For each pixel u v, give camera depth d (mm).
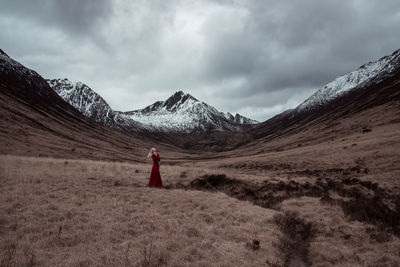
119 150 137500
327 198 17359
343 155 48188
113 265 7523
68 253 8031
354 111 151000
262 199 18141
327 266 8906
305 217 14023
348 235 11445
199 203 14484
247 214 13453
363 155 44281
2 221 10070
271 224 12445
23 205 12055
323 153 54688
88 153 89375
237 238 10531
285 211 15266
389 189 23312
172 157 177125
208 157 165750
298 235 11750
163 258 8070
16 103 123500
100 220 10945
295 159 54688
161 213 12500
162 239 9578
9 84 151875
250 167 55969
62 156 71250
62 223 10398
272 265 8383
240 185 20734
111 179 19109
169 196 15367
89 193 14680
